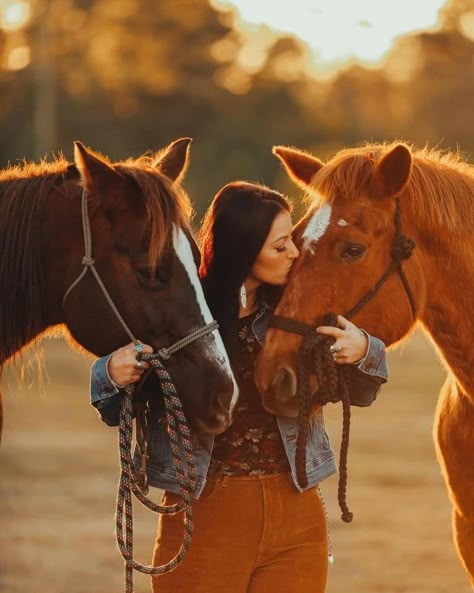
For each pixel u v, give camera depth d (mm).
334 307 4691
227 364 4449
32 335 4727
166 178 4520
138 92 48469
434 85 53438
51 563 8969
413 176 4961
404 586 8359
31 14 45500
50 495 11508
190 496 4453
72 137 45500
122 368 4402
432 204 4941
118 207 4461
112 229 4484
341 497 4543
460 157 5492
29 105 43562
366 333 4637
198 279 4484
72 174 4719
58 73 46062
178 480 4441
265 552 4590
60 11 46781
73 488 11867
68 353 25078
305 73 55062
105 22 48188
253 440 4609
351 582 8453
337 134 50625
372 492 11695
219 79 51312
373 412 17062
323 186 4836
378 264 4777
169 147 5047
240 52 53781
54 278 4637
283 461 4621
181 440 4484
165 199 4426
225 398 4402
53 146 41250
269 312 4812
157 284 4434
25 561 9000
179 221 4457
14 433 15484
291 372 4566
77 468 12961
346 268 4715
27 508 10914
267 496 4570
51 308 4695
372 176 4797
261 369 4586
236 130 48375
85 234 4504
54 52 45562
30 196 4660
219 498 4566
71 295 4551
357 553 9352
